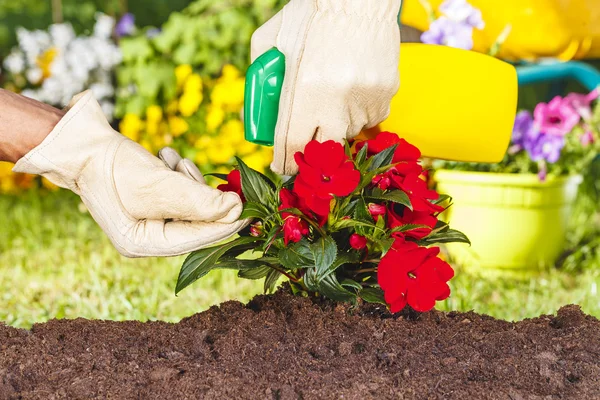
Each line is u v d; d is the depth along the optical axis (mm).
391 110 1391
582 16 1833
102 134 1259
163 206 1255
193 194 1251
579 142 2016
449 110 1388
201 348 1266
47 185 3006
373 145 1304
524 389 1210
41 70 3043
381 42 1247
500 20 1859
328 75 1230
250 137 1281
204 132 2648
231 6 2684
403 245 1257
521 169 2004
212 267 1271
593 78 2064
